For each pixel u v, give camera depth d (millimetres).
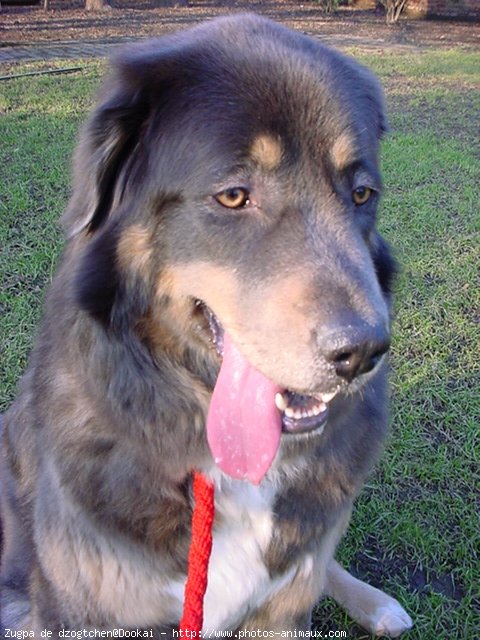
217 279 504
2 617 694
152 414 543
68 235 534
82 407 553
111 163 528
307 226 498
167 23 4188
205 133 505
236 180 500
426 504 845
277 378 478
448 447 935
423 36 4227
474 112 2553
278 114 500
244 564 581
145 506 547
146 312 534
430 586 759
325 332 450
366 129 552
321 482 582
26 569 671
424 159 1949
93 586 574
